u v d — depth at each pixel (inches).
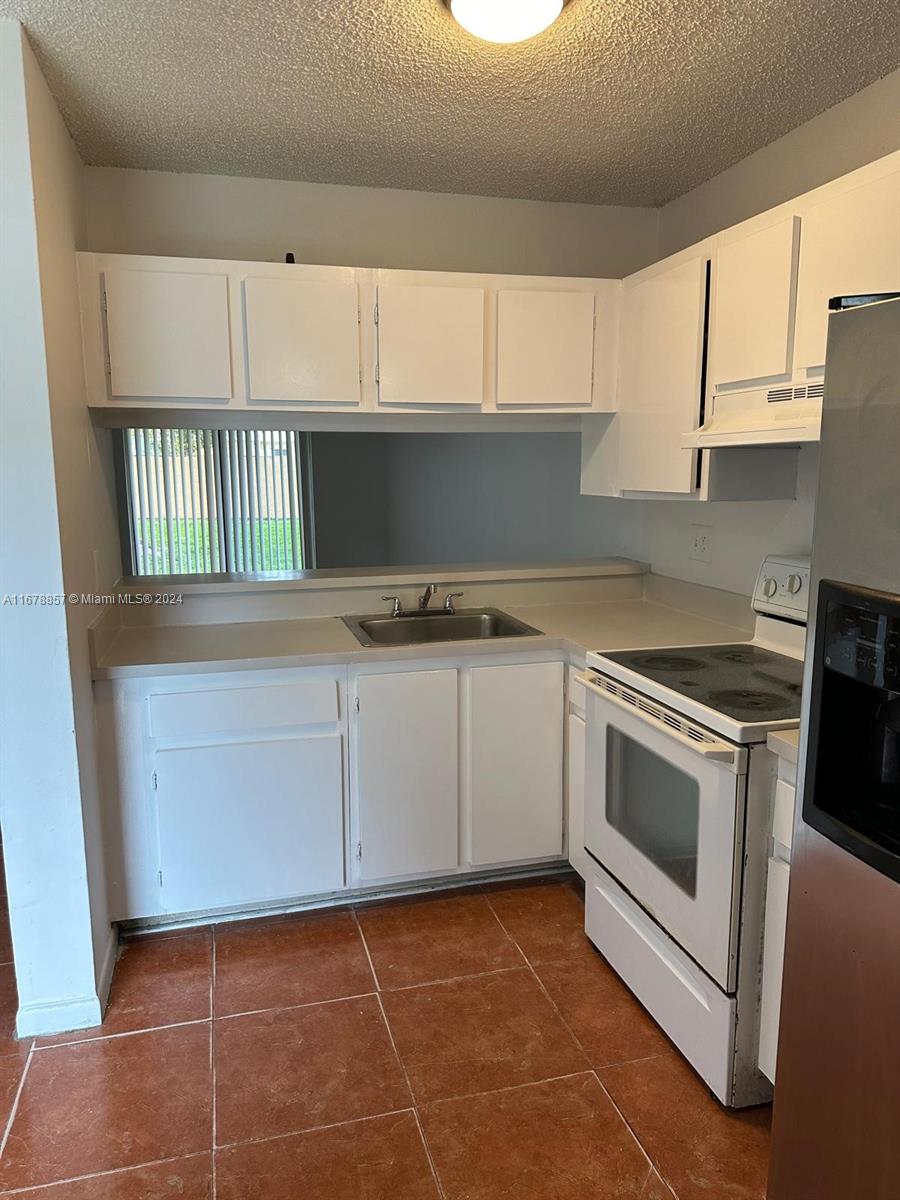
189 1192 62.6
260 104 86.3
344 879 100.5
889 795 50.9
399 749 99.4
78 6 66.8
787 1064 57.0
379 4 66.9
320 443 224.4
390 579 117.9
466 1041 78.8
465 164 104.7
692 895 72.2
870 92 83.1
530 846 106.5
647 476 100.6
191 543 221.3
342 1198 61.9
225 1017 82.6
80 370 89.4
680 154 101.5
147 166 104.5
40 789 77.9
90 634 87.4
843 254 68.1
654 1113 70.1
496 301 104.0
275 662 93.4
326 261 112.8
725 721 66.9
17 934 79.3
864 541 47.1
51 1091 72.9
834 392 49.0
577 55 76.2
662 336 96.1
